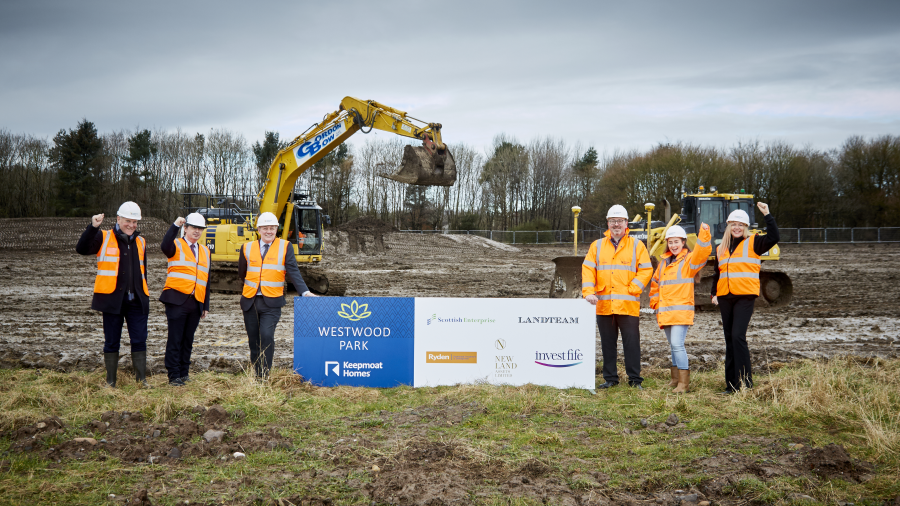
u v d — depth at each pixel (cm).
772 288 1301
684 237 629
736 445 451
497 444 450
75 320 1134
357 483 377
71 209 4662
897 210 4178
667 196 4272
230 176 5278
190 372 696
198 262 642
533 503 350
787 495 361
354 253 3316
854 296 1562
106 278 598
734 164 4328
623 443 457
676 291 620
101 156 4909
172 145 5231
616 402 569
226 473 389
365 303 636
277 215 1573
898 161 4209
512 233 4484
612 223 635
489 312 635
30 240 3628
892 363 712
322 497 354
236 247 1603
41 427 458
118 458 409
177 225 612
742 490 368
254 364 639
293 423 498
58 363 732
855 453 431
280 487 368
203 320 1138
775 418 508
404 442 447
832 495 362
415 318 637
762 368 722
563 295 1279
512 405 550
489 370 635
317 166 4972
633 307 635
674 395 583
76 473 384
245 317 641
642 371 709
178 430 459
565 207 5534
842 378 579
